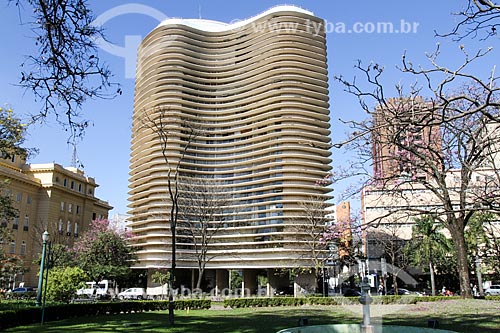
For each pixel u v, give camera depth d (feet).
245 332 53.01
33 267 207.31
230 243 216.74
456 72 25.41
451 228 75.72
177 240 220.84
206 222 185.98
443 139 56.54
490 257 126.41
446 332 38.83
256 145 243.19
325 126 252.42
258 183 234.17
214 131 256.93
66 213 233.35
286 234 207.00
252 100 260.01
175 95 258.78
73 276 96.89
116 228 195.62
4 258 134.51
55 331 55.16
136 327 59.98
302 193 218.59
